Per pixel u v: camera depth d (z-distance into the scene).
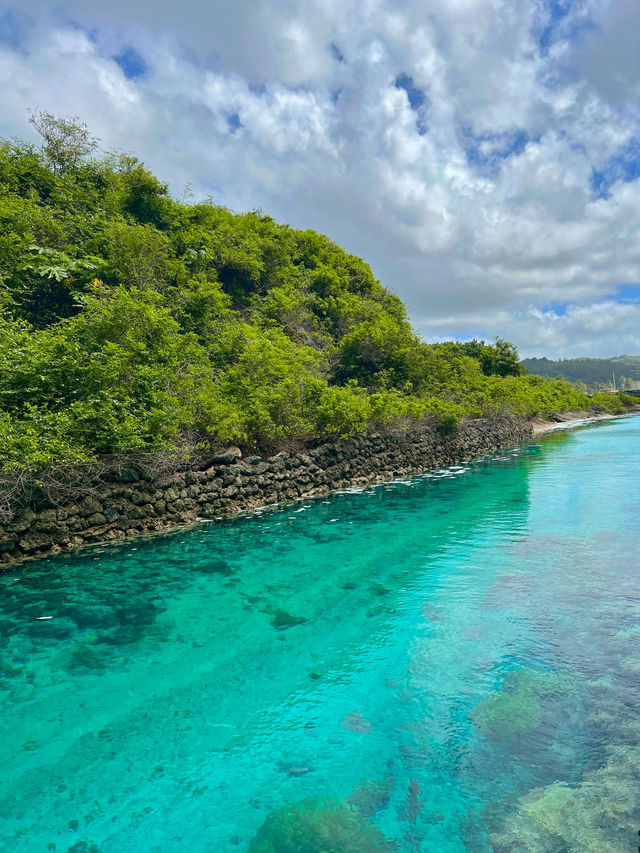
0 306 14.56
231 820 3.50
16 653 5.93
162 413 11.49
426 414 22.16
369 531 11.19
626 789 3.63
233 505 13.08
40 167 22.28
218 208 31.36
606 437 32.72
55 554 9.47
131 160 26.52
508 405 31.53
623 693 4.80
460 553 9.48
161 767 4.07
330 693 5.07
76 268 17.92
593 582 7.73
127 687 5.23
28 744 4.36
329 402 16.88
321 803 3.64
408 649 5.89
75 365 10.90
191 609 7.14
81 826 3.47
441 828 3.35
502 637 6.07
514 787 3.70
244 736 4.44
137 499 11.13
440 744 4.21
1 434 8.90
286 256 31.58
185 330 20.00
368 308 31.16
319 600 7.42
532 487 16.09
